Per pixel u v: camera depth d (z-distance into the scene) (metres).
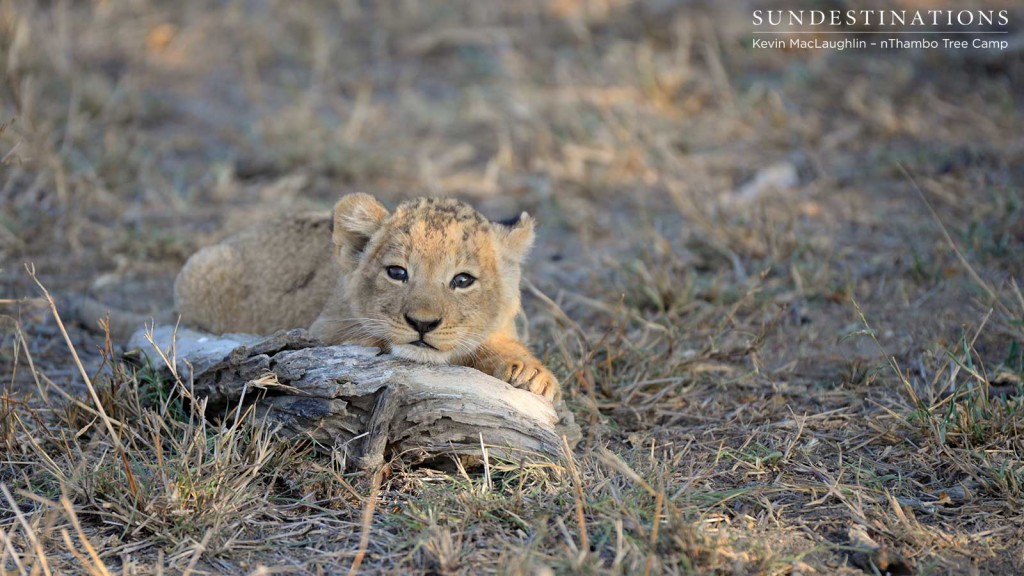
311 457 9.12
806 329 12.50
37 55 19.23
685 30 22.14
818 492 8.92
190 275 12.06
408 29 23.47
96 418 9.63
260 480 8.77
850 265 14.12
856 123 19.06
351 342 10.13
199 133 19.12
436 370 9.21
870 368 11.34
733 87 20.61
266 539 8.17
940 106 19.45
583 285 14.05
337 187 17.27
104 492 8.55
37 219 14.95
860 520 8.41
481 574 7.63
